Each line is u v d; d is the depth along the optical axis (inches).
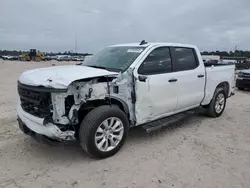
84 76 131.0
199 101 209.9
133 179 122.4
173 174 127.5
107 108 141.3
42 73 141.2
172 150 156.9
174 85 178.9
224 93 241.3
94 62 182.1
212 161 142.5
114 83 144.0
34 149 155.3
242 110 272.4
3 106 268.1
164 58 176.4
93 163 138.4
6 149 154.2
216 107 233.5
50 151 152.9
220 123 217.6
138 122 160.7
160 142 170.1
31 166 134.3
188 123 216.4
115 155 148.4
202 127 205.0
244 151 157.2
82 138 135.5
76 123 134.0
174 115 199.6
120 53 177.9
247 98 359.9
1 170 129.3
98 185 117.2
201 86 206.8
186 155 149.8
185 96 191.3
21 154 147.9
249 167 136.5
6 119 216.4
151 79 161.9
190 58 199.8
